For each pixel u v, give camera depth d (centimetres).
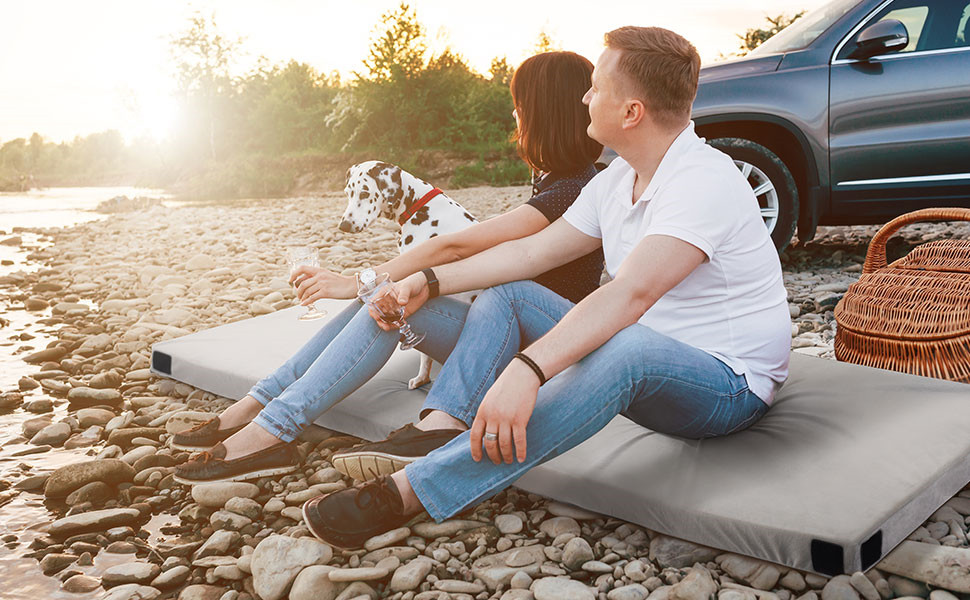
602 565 206
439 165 2478
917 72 509
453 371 236
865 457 222
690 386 212
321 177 2592
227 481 258
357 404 287
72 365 414
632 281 201
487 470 207
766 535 197
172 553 232
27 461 304
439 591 201
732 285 222
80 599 211
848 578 188
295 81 3547
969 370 283
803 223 557
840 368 284
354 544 214
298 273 283
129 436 314
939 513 222
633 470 228
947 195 520
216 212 1226
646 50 209
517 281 251
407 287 248
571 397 200
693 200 207
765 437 237
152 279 642
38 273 691
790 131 535
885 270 331
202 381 348
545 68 270
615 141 222
